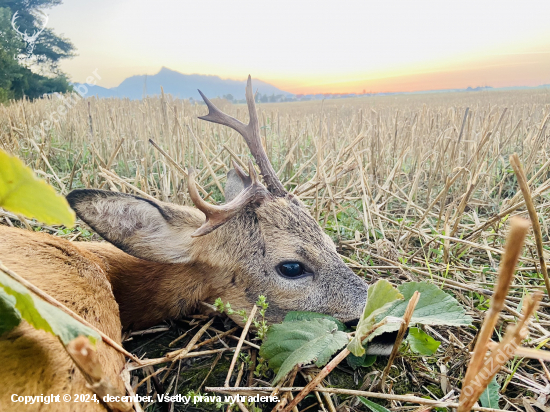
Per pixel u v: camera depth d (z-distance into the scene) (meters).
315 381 0.30
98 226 0.39
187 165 0.93
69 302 0.29
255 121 0.49
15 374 0.22
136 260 0.45
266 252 0.45
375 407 0.32
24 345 0.23
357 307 0.44
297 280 0.45
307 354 0.34
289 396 0.34
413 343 0.35
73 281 0.32
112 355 0.31
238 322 0.45
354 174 0.87
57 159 1.07
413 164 1.04
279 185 0.49
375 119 1.16
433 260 0.61
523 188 0.32
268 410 0.35
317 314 0.43
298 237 0.45
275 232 0.45
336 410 0.35
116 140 1.08
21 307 0.19
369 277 0.58
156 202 0.44
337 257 0.46
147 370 0.39
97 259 0.40
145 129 1.21
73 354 0.19
